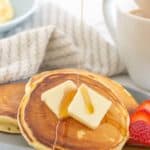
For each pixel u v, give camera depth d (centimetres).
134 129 44
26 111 43
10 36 53
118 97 46
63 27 55
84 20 58
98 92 46
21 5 58
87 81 47
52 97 44
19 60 49
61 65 52
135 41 46
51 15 57
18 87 48
